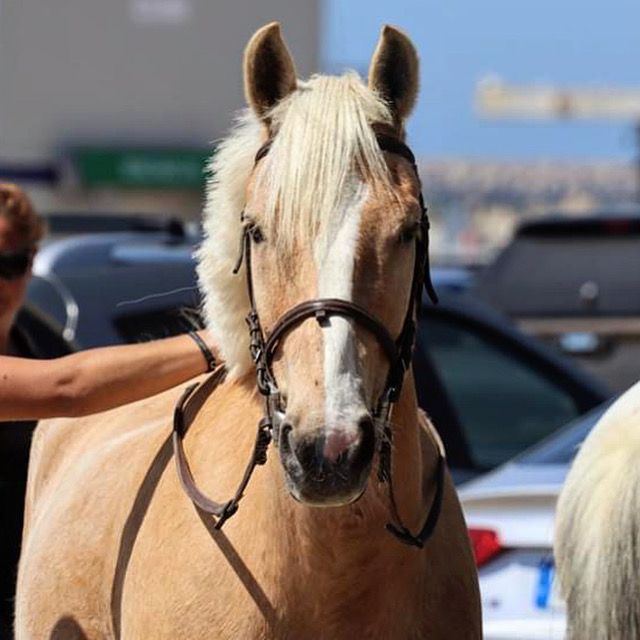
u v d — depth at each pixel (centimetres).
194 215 5378
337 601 653
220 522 662
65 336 1198
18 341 998
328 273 599
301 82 667
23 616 799
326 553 642
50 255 1383
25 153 5191
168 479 718
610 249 2209
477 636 708
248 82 670
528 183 11100
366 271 605
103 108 5275
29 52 5191
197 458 710
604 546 670
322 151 612
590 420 1131
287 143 619
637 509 662
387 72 672
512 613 977
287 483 592
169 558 684
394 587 663
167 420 788
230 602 661
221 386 743
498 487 1036
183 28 5322
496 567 992
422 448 717
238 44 5378
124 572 712
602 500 674
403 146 653
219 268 681
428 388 1468
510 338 1630
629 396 703
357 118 623
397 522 653
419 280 655
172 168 5291
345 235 604
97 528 757
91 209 5278
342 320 593
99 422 876
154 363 752
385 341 609
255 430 688
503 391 1606
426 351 1490
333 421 571
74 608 757
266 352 621
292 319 601
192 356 757
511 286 2228
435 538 703
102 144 5269
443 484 716
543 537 980
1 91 5169
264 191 629
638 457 668
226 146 688
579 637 686
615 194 10975
